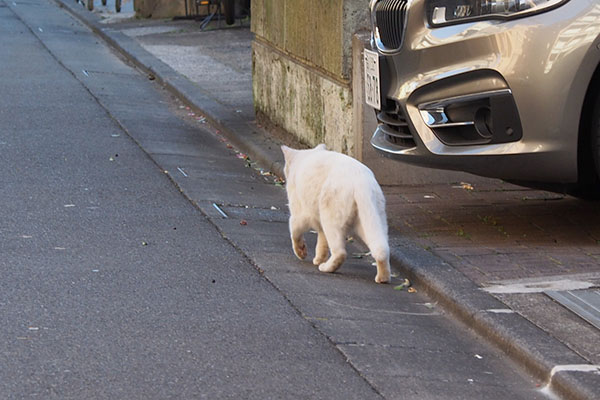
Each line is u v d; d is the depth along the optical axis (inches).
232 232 312.7
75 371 193.9
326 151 276.4
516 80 271.1
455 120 287.6
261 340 216.4
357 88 364.8
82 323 221.3
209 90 609.9
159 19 1048.8
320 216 267.0
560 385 195.2
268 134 477.4
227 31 919.7
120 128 494.6
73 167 397.7
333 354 210.8
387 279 265.9
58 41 877.8
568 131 272.2
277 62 468.4
